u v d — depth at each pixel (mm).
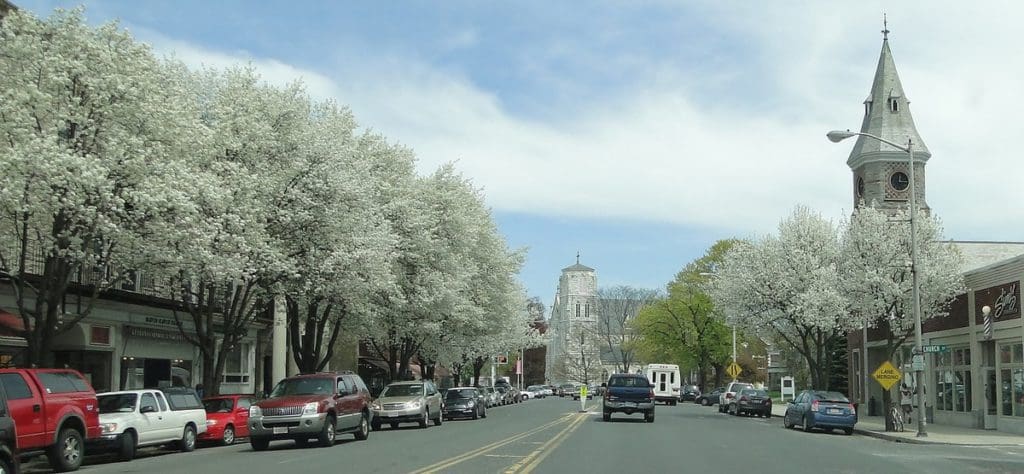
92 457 22547
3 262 22359
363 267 31125
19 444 16922
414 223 39469
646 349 87125
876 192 55375
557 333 149125
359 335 43531
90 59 22156
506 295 53156
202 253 23797
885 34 58188
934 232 37875
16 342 27844
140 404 22422
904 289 36844
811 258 45625
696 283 74625
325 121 32750
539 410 56969
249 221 26641
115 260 23656
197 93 29766
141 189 22062
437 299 41844
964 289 36844
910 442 28984
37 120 21219
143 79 22625
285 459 20062
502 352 74938
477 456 20203
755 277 46781
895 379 33344
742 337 72750
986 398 35031
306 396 24656
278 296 31312
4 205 20406
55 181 19797
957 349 38000
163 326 36562
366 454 21156
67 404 18453
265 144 28891
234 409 28234
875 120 56219
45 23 22172
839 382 58656
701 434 30375
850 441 29453
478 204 49531
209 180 24422
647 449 23109
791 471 18125
